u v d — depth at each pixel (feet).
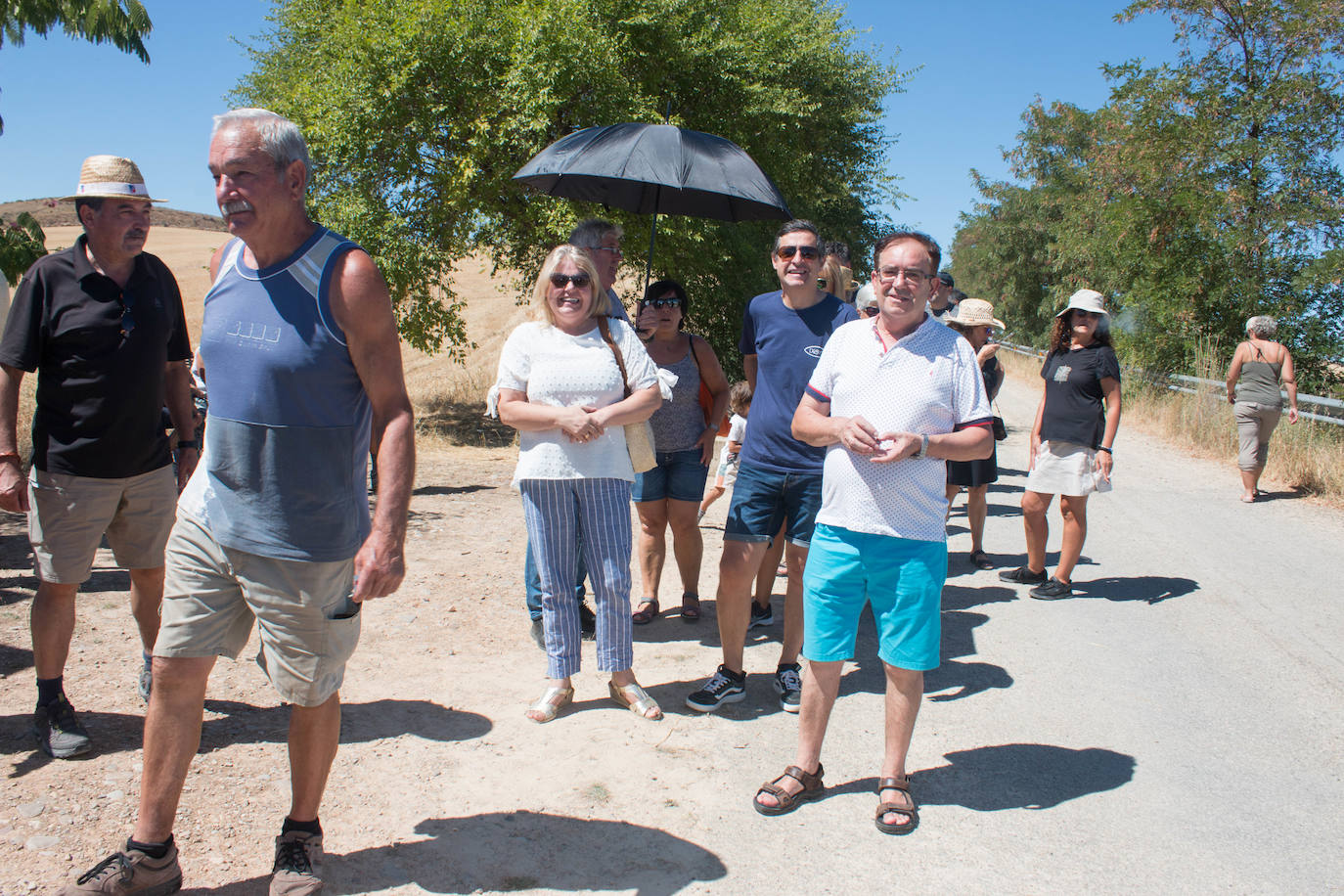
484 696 13.55
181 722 8.21
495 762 11.55
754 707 13.57
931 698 14.07
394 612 16.89
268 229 7.80
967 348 10.28
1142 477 34.47
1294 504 29.73
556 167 16.75
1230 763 12.07
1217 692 14.44
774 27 52.70
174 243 179.52
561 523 12.66
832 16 57.26
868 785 11.30
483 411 53.26
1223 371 53.01
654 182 15.62
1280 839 10.25
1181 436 44.11
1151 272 59.47
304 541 8.06
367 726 12.37
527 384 12.77
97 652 13.83
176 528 8.32
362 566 7.82
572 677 14.61
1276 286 56.65
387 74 41.83
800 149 58.49
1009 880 9.41
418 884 8.96
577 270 12.53
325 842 9.60
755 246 58.23
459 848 9.64
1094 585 20.47
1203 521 27.12
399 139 43.32
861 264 70.54
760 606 17.29
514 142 41.75
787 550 13.62
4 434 10.37
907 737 10.47
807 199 60.70
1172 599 19.36
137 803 9.87
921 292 10.21
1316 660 15.88
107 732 11.39
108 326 10.66
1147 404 53.78
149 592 11.91
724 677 13.65
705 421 17.02
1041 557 20.16
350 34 42.01
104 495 10.88
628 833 10.08
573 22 42.09
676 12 47.37
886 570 10.21
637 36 47.26
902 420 10.09
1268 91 56.44
